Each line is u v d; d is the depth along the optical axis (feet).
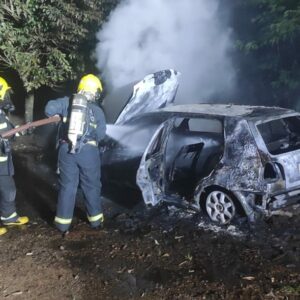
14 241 16.25
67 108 16.24
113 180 19.99
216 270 13.80
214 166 16.92
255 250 14.79
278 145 17.60
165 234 16.35
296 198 16.29
